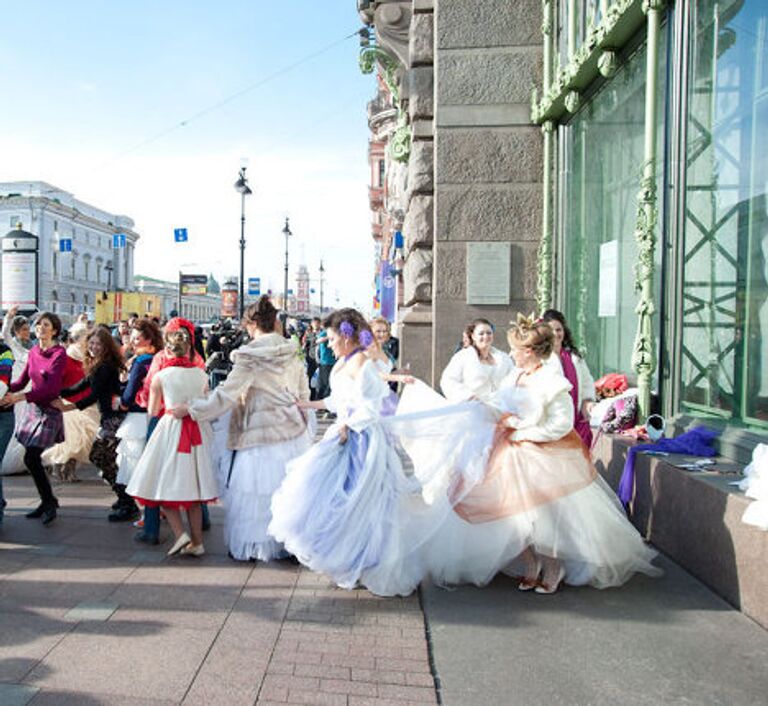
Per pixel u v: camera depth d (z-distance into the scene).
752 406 4.70
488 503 4.05
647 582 4.16
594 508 4.04
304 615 3.69
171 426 4.63
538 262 8.89
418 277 9.62
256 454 4.64
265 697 2.82
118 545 4.91
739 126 4.96
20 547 4.81
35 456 5.33
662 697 2.87
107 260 88.19
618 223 7.07
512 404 4.16
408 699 2.83
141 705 2.73
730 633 3.46
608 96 7.31
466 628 3.53
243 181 22.73
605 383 6.58
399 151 11.10
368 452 4.11
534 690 2.92
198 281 41.16
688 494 4.26
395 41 10.78
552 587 4.03
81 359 6.92
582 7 7.56
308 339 15.38
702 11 5.50
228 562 4.59
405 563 4.04
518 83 8.95
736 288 4.92
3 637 3.33
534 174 8.95
